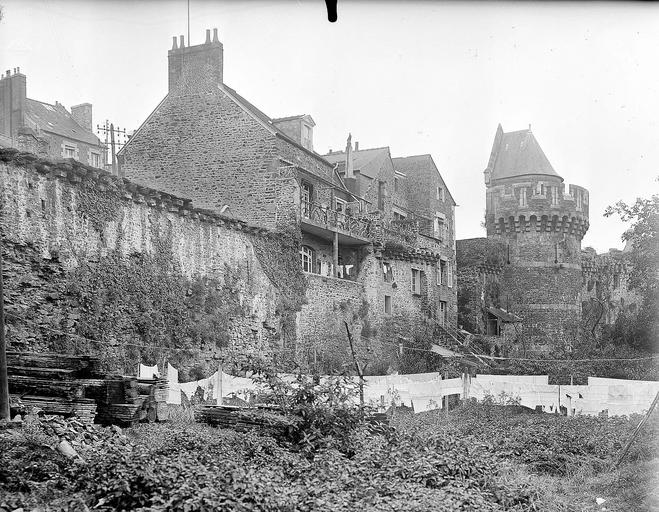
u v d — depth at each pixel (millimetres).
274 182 38688
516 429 22828
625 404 28078
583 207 63688
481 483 13727
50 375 16500
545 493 14156
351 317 43312
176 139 40719
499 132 66438
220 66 40688
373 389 27125
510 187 62969
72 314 24031
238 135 39562
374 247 46094
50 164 23594
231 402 23172
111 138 47906
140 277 27391
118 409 16266
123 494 10734
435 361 45219
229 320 32312
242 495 10344
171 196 28953
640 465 16891
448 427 22641
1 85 41125
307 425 16281
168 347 28219
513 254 63156
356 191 48031
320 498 10945
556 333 61281
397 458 13891
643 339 51719
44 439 12656
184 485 10344
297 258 38062
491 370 43125
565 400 28922
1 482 11336
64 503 10453
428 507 11016
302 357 37188
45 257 23391
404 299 49500
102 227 25688
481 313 60906
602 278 68188
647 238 46812
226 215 32531
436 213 58094
